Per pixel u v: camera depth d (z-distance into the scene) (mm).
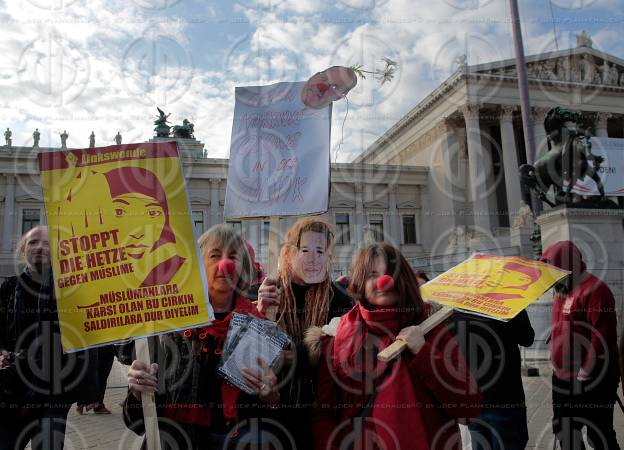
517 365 3490
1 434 3352
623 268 8680
